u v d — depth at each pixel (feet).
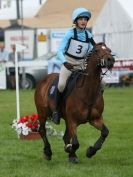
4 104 82.33
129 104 80.38
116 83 106.52
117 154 44.29
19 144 49.34
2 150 46.65
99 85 39.06
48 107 42.98
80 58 40.78
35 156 44.04
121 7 108.17
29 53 126.82
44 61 108.78
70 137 41.78
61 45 40.09
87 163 40.88
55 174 37.24
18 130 51.96
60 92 40.78
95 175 36.68
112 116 67.92
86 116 39.11
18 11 165.07
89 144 49.19
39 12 164.04
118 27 108.37
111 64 37.91
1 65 98.68
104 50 38.27
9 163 41.42
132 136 53.31
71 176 36.68
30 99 88.79
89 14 39.75
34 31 127.54
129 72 105.40
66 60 40.88
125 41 107.86
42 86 43.86
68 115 39.60
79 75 39.70
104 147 47.29
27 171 38.32
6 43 130.41
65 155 44.29
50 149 42.70
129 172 37.42
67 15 153.79
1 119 66.44
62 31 123.44
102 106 39.55
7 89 108.27
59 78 40.78
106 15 109.09
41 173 37.60
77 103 38.96
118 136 53.42
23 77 108.17
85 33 40.14
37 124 51.67
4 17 179.32
